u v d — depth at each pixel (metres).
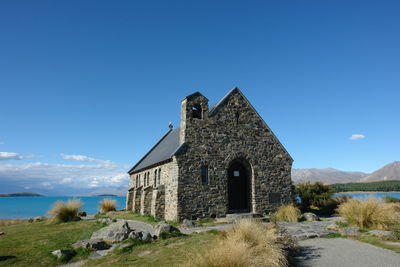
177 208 20.50
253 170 23.53
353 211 14.80
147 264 9.45
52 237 15.36
